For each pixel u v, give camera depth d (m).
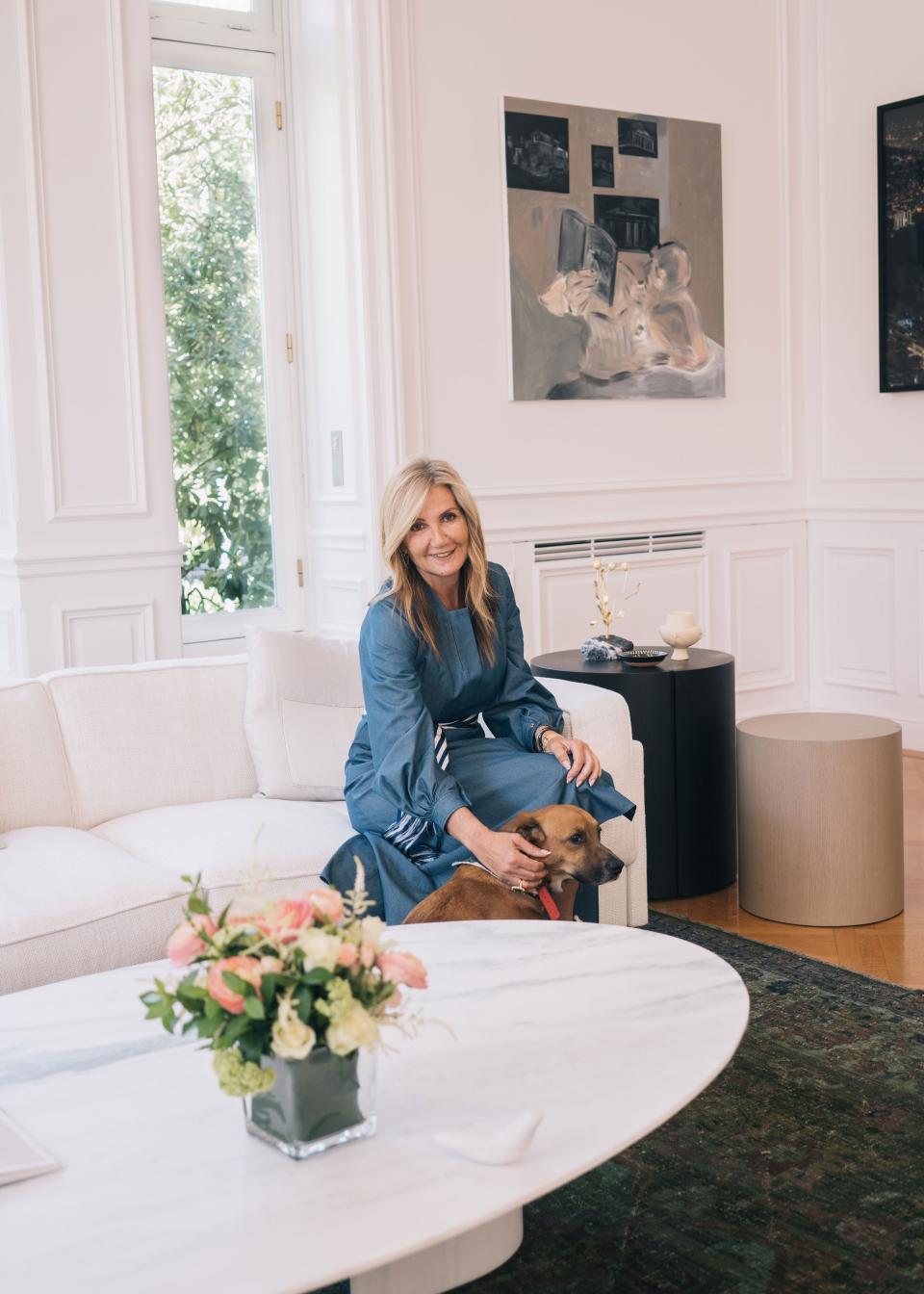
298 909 1.39
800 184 5.72
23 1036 1.72
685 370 5.43
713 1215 2.00
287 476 5.15
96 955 2.35
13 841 2.68
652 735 3.51
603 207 5.12
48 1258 1.21
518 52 4.90
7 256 4.01
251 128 4.97
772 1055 2.55
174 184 4.82
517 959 1.93
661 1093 1.50
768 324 5.71
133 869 2.49
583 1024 1.70
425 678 2.70
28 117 4.00
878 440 5.57
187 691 3.07
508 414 5.00
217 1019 1.34
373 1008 1.39
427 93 4.71
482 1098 1.51
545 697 2.93
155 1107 1.52
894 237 5.31
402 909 2.53
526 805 2.62
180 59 4.76
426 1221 1.26
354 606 4.96
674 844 3.57
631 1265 1.88
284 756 3.03
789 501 5.84
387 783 2.52
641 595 5.40
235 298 5.00
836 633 5.83
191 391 4.93
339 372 4.88
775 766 3.33
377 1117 1.47
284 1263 1.20
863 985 2.91
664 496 5.44
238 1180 1.34
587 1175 2.12
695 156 5.38
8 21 3.96
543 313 5.01
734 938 3.24
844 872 3.31
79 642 4.23
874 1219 1.97
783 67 5.62
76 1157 1.40
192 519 4.98
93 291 4.16
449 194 4.79
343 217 4.73
